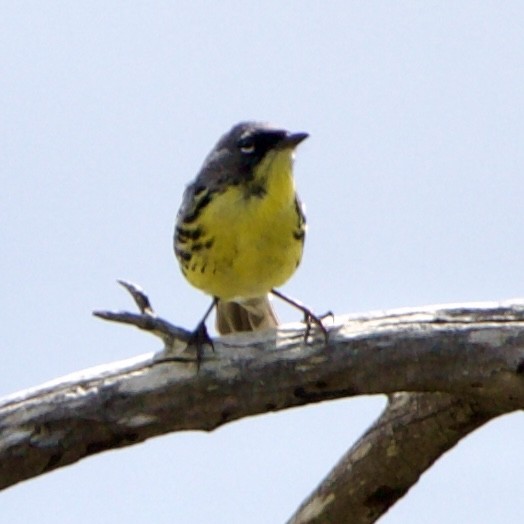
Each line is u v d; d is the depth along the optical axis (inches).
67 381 446.6
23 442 437.1
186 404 454.9
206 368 453.7
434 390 466.6
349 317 468.4
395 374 461.7
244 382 456.8
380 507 515.2
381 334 460.4
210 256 534.3
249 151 525.0
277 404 465.4
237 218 524.1
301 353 458.9
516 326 458.0
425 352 458.3
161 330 444.8
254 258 531.8
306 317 477.7
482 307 464.1
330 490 512.4
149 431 454.6
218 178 529.3
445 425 489.4
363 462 505.0
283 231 529.3
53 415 439.5
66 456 445.1
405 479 506.9
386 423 498.3
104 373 450.0
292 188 528.4
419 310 466.6
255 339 461.4
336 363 459.5
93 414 443.2
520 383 456.8
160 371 451.8
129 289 447.8
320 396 466.9
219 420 462.3
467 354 457.4
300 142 525.0
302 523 517.3
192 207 533.3
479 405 478.9
